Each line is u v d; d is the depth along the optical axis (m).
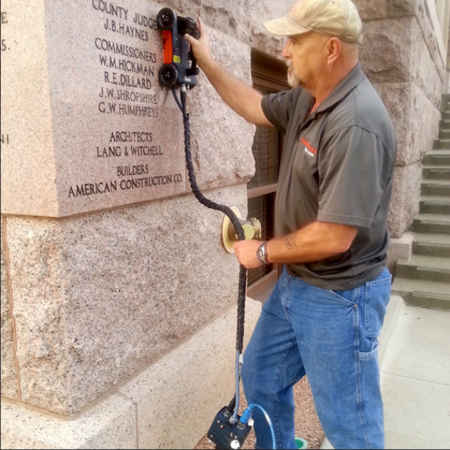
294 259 1.64
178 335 2.35
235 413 1.92
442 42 8.16
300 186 1.68
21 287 1.73
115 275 1.91
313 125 1.64
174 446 2.20
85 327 1.77
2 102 1.62
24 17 1.53
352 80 1.59
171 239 2.26
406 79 4.75
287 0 3.53
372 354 1.69
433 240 4.86
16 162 1.63
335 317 1.67
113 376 1.93
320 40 1.57
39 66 1.53
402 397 2.75
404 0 4.62
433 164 6.14
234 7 2.74
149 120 2.03
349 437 1.70
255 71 3.55
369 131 1.48
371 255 1.69
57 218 1.63
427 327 3.67
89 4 1.67
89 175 1.72
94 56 1.71
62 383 1.72
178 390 2.20
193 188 2.12
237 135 2.77
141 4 1.94
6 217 1.71
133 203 1.98
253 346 2.00
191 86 2.18
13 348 1.80
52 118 1.55
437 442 2.31
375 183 1.48
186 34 2.10
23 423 1.75
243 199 2.97
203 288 2.55
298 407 2.69
